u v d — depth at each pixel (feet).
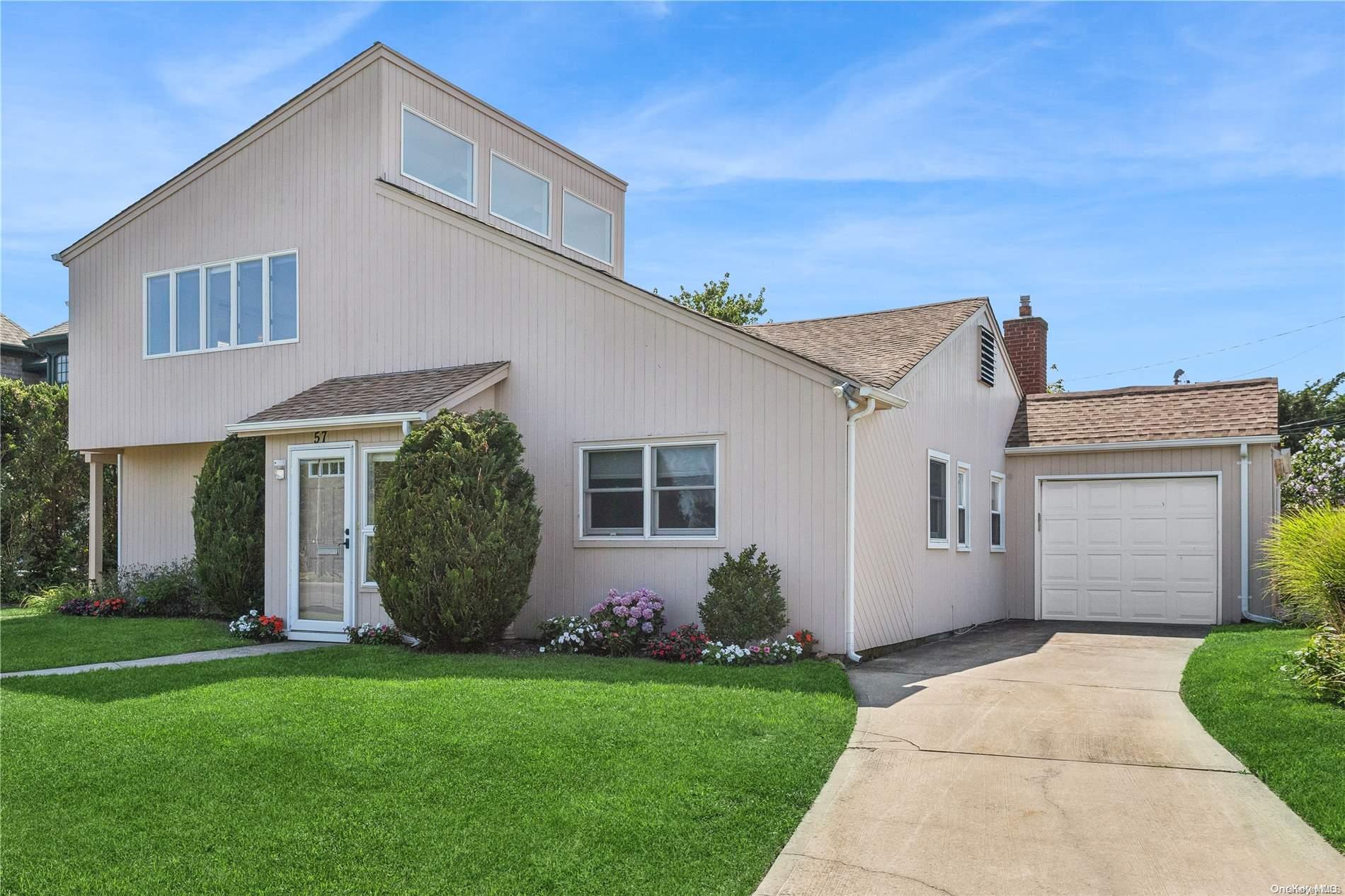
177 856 17.07
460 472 37.70
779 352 38.24
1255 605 52.44
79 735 24.13
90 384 58.18
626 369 41.70
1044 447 57.31
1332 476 51.21
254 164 52.75
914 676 33.68
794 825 18.66
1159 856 17.01
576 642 38.22
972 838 18.01
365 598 42.19
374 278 48.75
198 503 48.08
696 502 40.11
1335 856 16.80
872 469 39.17
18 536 66.95
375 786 20.36
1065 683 31.96
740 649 34.78
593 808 18.97
